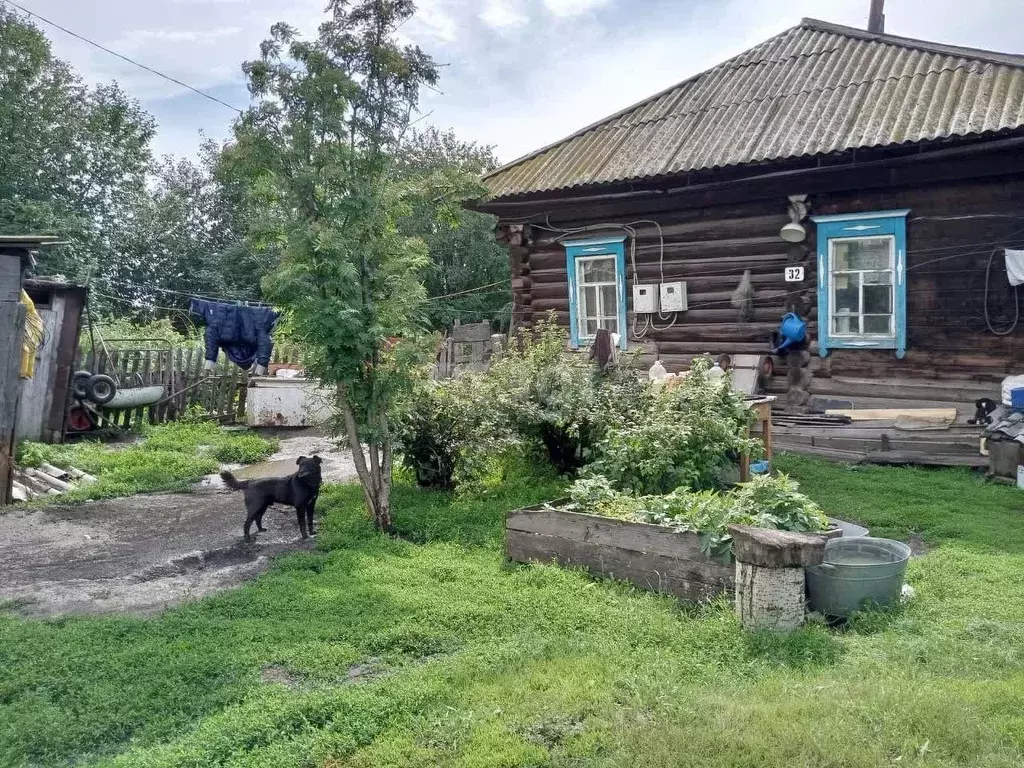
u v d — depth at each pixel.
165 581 5.96
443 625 4.83
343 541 6.70
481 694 3.83
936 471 9.21
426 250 7.33
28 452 9.84
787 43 13.54
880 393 10.18
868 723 3.33
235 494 8.99
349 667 4.35
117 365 13.48
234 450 11.48
